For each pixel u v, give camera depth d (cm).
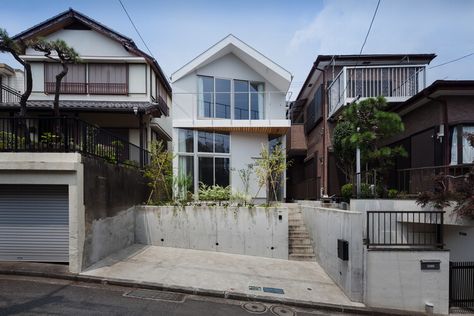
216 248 872
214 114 1251
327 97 1216
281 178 1259
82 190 595
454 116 781
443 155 786
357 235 585
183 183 1016
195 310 476
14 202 619
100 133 695
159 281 575
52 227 618
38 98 1175
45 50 756
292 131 1598
